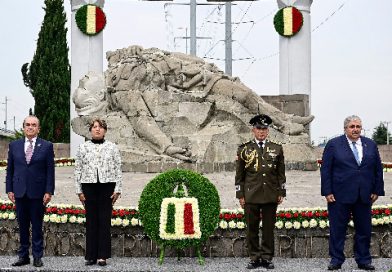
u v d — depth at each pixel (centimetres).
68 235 805
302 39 2705
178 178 736
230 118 1608
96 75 1655
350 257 780
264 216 711
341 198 698
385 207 798
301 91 2703
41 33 3123
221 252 788
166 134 1535
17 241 820
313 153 1656
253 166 707
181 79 1627
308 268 712
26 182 717
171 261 758
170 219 723
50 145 734
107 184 727
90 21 2739
